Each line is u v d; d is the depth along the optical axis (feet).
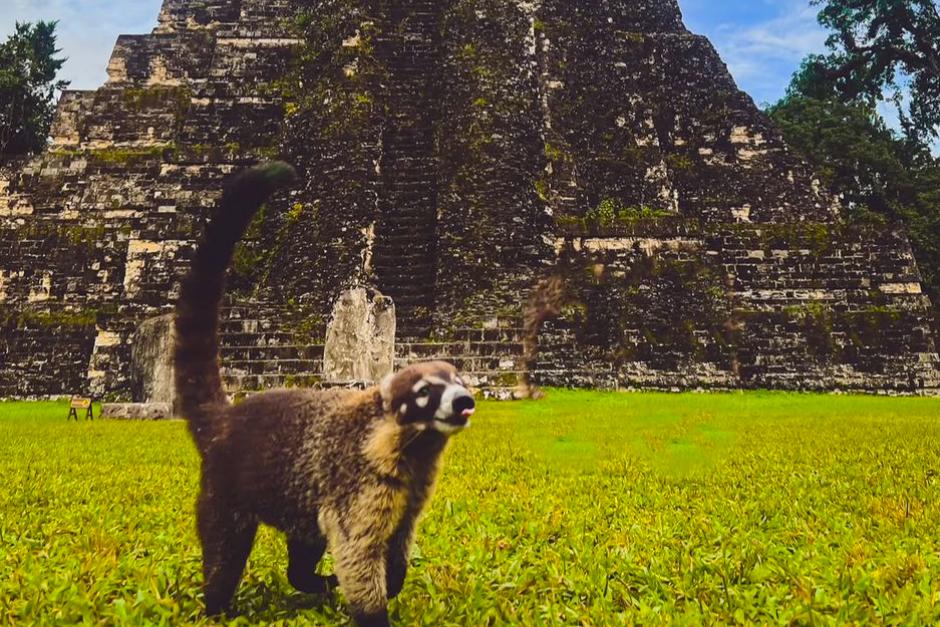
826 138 100.63
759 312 69.05
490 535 14.97
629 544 14.23
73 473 24.31
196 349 11.20
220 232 10.81
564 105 83.76
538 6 89.40
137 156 79.00
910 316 69.15
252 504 10.05
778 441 31.81
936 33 105.40
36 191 77.77
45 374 66.95
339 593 11.48
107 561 12.52
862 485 20.88
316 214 67.67
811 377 66.85
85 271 72.38
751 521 16.62
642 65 87.40
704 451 28.86
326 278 62.90
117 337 66.74
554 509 17.74
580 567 12.61
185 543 14.34
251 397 10.80
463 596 11.05
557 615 10.39
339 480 9.20
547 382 62.54
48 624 9.97
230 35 83.71
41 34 105.50
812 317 68.95
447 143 70.59
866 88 112.98
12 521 16.60
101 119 82.69
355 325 50.44
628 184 79.51
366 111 72.95
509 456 27.86
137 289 69.10
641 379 63.87
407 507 9.45
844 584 11.26
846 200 97.35
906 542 14.19
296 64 82.33
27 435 36.86
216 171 75.92
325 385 49.44
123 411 48.44
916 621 9.87
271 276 66.18
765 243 73.10
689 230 69.82
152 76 87.10
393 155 72.59
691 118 85.35
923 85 108.78
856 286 71.26
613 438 33.06
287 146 74.84
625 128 82.84
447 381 9.08
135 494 20.02
